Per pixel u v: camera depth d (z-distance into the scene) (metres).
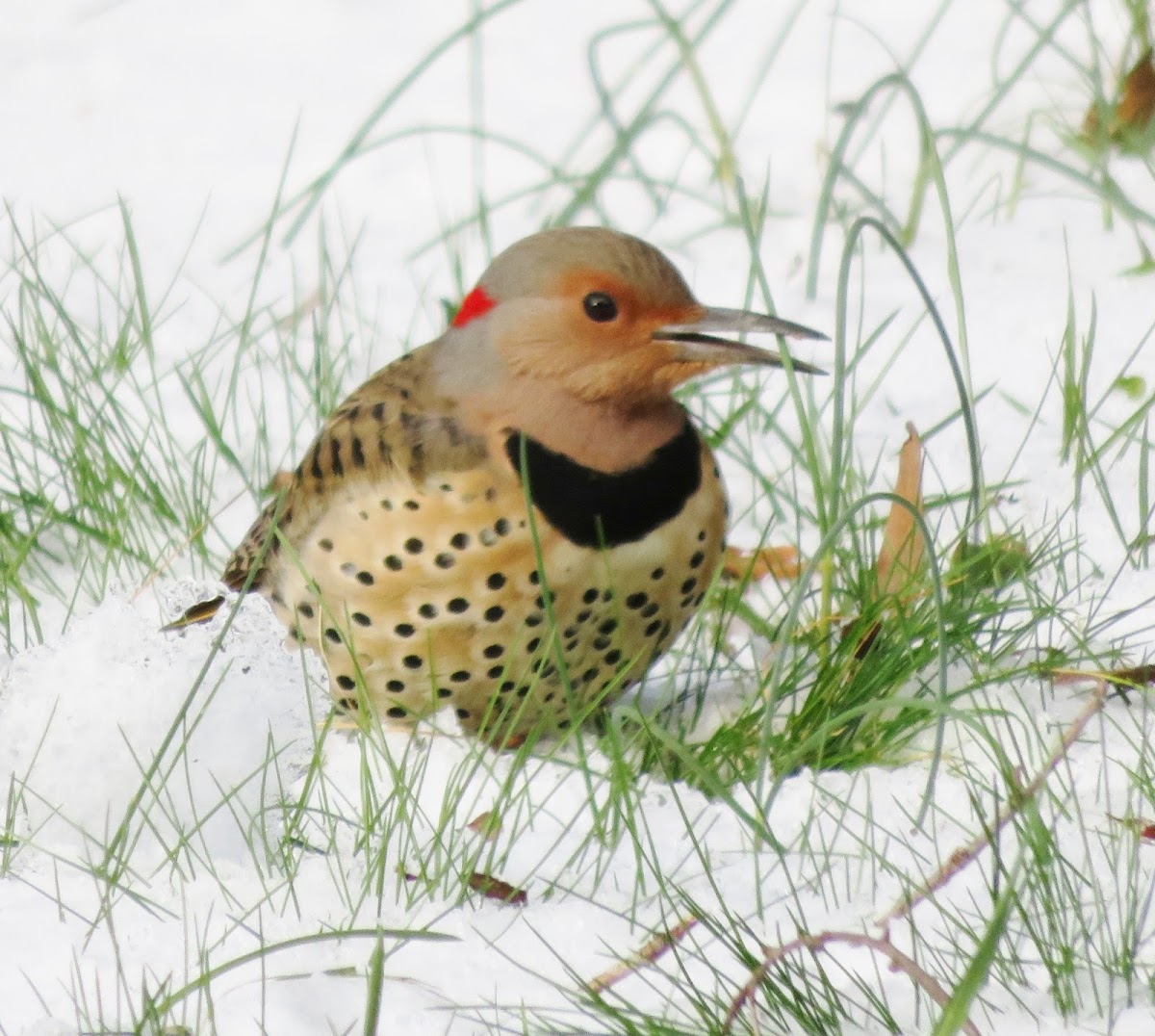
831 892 8.21
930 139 12.88
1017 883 7.89
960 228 15.29
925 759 9.38
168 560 11.80
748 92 17.55
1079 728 8.68
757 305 14.49
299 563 9.59
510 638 9.66
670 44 18.47
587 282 9.48
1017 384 13.28
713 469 10.03
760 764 8.46
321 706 9.88
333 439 9.90
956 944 7.46
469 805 9.14
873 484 12.32
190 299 15.25
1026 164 15.96
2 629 11.12
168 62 19.23
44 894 8.35
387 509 9.51
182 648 9.38
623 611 9.78
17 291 15.32
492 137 14.96
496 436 9.52
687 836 8.77
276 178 17.16
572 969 7.70
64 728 9.06
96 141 17.92
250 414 13.71
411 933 7.82
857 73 17.55
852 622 10.22
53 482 12.98
